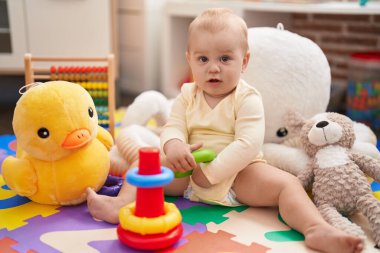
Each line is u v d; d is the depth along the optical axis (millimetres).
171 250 804
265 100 1193
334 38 2221
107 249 806
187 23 2432
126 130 1228
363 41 2102
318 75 1241
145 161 769
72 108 923
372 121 1877
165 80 2463
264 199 956
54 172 945
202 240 844
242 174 988
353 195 901
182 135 1027
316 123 1029
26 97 925
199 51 968
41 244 827
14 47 1952
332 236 773
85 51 1969
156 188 800
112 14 2133
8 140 1537
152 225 785
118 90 2217
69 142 912
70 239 844
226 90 997
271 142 1238
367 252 792
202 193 1001
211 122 1014
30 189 958
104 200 929
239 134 968
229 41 950
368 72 1848
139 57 2578
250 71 1203
